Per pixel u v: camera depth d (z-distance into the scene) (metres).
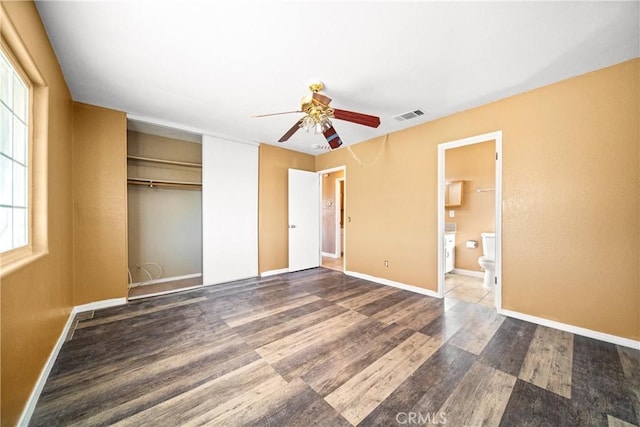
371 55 1.89
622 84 1.95
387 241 3.70
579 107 2.13
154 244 3.88
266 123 3.32
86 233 2.68
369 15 1.50
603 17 1.50
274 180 4.43
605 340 2.03
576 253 2.16
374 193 3.88
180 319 2.50
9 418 1.12
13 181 1.42
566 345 1.97
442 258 3.10
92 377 1.60
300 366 1.73
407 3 1.42
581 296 2.14
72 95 2.51
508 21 1.54
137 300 3.05
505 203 2.54
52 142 1.84
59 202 2.05
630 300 1.94
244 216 4.07
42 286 1.58
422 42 1.74
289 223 4.55
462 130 2.86
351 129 3.48
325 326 2.34
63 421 1.26
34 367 1.41
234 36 1.69
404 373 1.65
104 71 2.10
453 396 1.44
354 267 4.23
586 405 1.36
